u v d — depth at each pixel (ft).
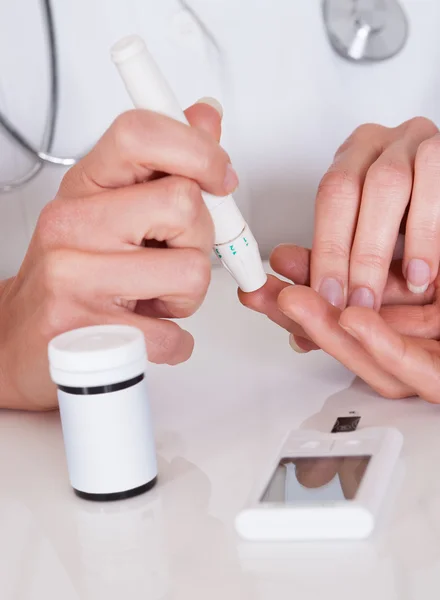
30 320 1.77
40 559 1.44
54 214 1.72
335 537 1.42
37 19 2.86
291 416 1.75
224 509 1.50
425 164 1.87
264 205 3.07
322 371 1.93
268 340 2.11
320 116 3.01
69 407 1.54
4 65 2.89
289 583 1.36
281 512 1.43
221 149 1.68
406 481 1.53
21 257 3.07
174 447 1.68
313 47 2.93
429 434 1.65
